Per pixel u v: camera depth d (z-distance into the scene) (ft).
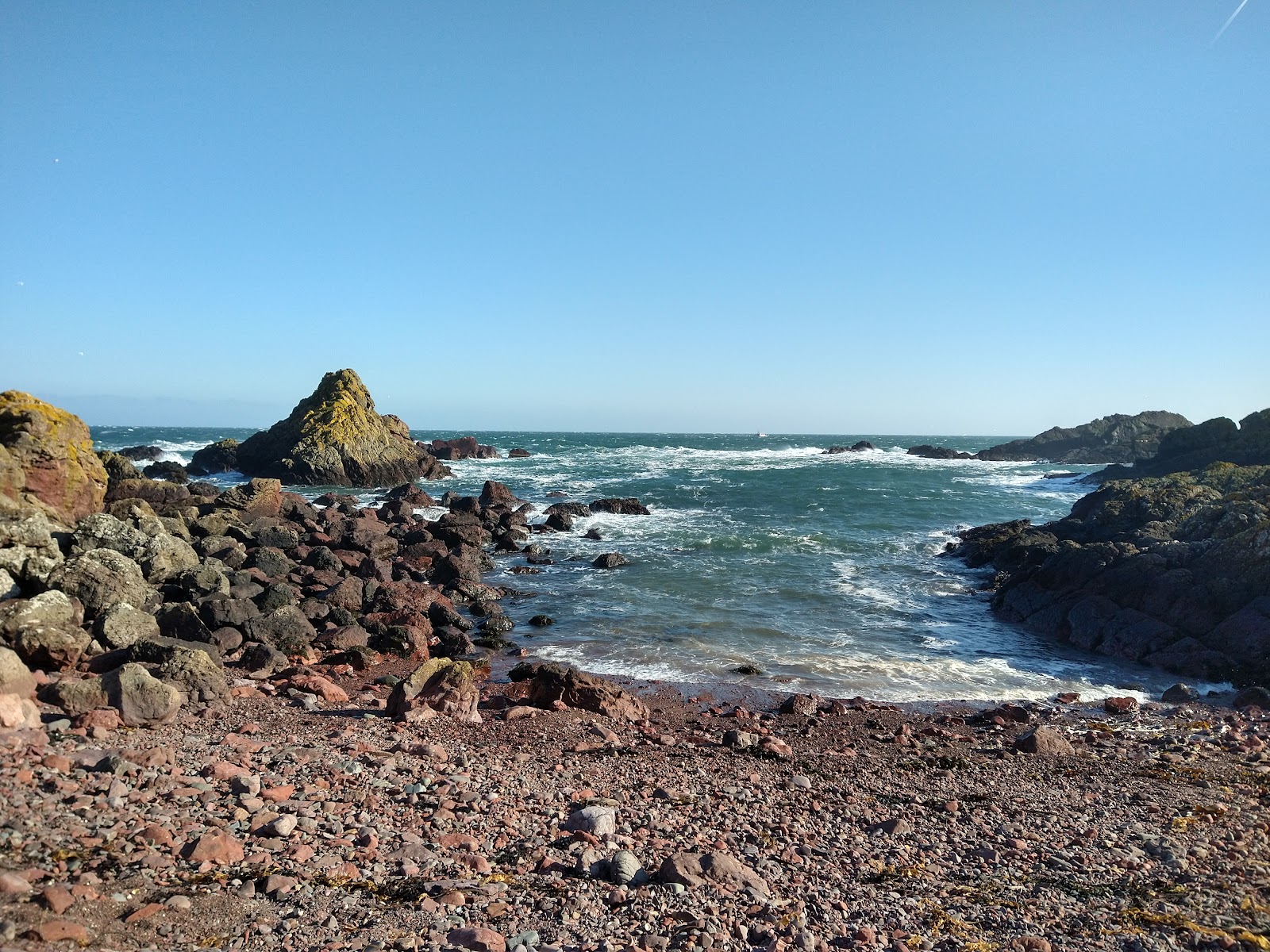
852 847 30.55
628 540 129.49
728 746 46.03
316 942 19.44
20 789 25.45
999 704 59.16
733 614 84.79
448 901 22.40
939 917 24.56
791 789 38.09
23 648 47.78
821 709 56.03
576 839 28.43
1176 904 26.14
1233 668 65.10
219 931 19.43
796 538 128.26
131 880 21.11
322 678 53.72
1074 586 83.82
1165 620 73.61
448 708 48.49
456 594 90.63
